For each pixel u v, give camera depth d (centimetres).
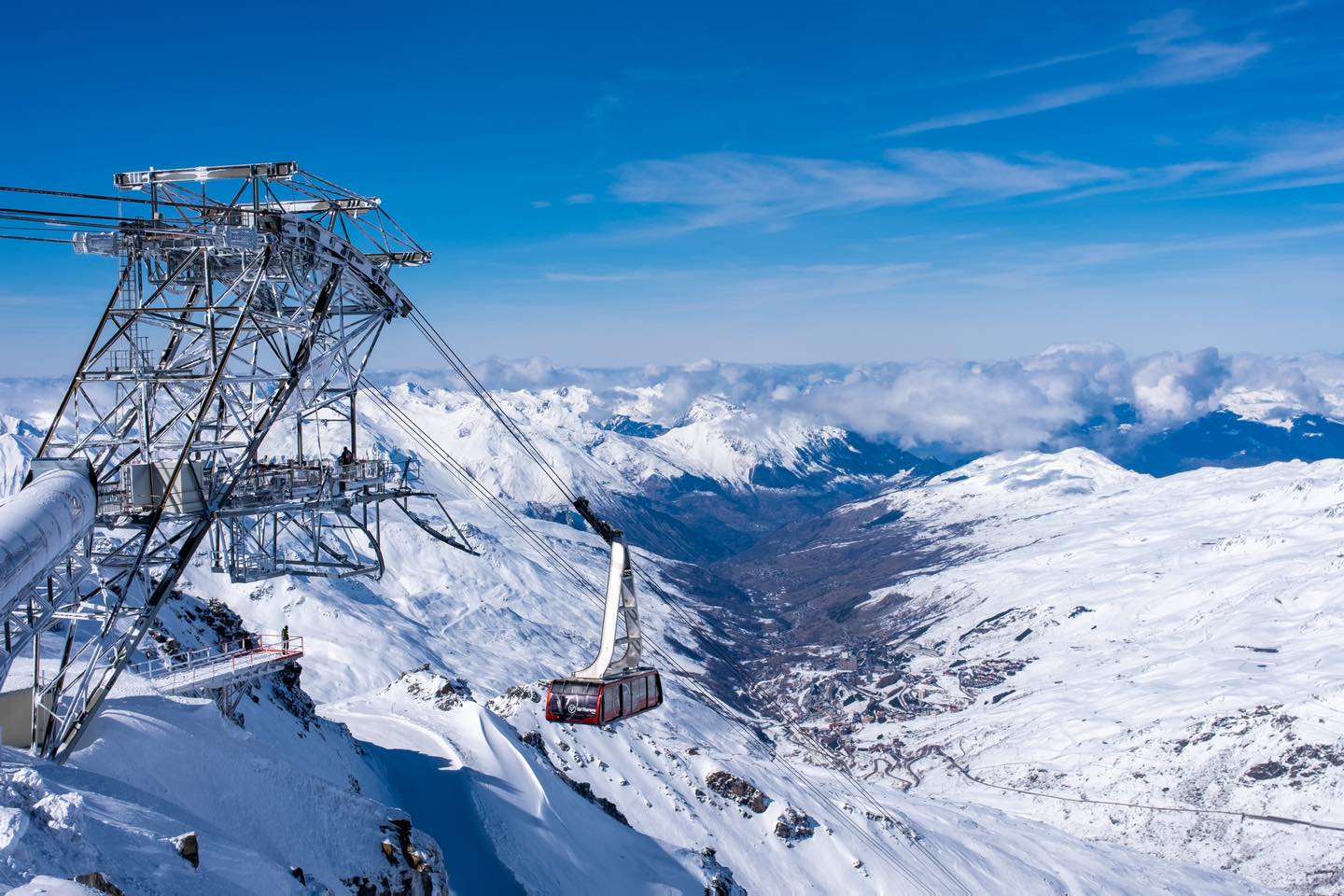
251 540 5097
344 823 5666
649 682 4306
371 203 5250
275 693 8938
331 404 5297
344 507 5194
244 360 4822
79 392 4594
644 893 10219
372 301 5400
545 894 8656
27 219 4266
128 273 4603
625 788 15125
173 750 4950
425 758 10844
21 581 3653
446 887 6053
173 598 11619
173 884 3278
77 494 4175
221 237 4491
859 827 17938
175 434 5000
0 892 2462
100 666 6128
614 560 4341
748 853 15325
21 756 3916
